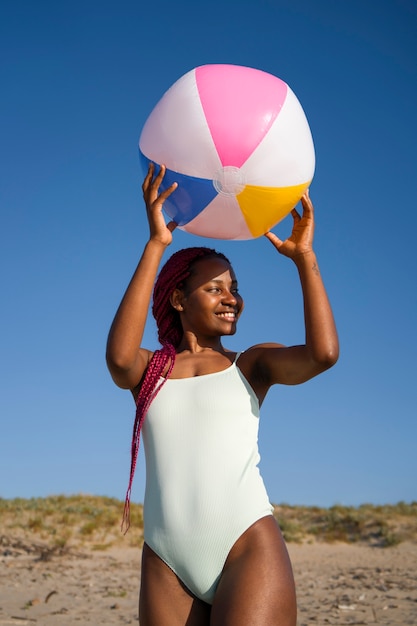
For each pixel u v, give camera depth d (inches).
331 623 333.7
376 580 504.1
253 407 128.6
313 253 134.0
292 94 141.4
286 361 128.6
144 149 139.8
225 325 137.2
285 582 115.7
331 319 127.7
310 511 948.6
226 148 130.3
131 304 127.8
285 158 132.3
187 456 124.1
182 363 134.1
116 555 606.9
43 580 449.7
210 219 137.6
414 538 778.8
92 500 951.0
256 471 125.6
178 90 137.3
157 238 131.0
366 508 968.9
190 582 120.9
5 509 770.2
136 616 343.9
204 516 120.2
